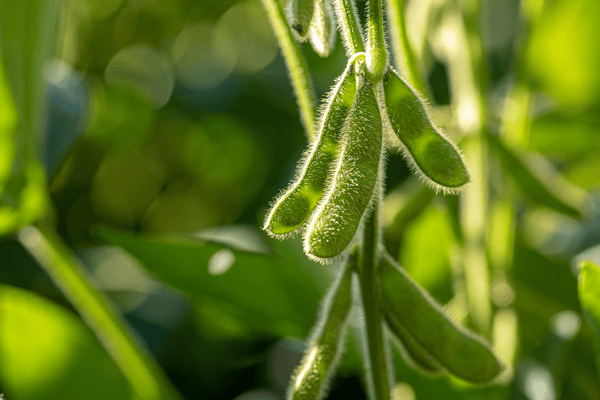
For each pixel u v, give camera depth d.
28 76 0.69
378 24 0.54
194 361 1.11
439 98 1.19
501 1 1.38
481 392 0.68
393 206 0.78
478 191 0.71
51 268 0.71
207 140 1.58
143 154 1.59
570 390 0.74
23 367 0.68
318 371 0.56
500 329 0.71
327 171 0.54
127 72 1.75
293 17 0.55
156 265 0.69
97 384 0.69
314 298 0.70
